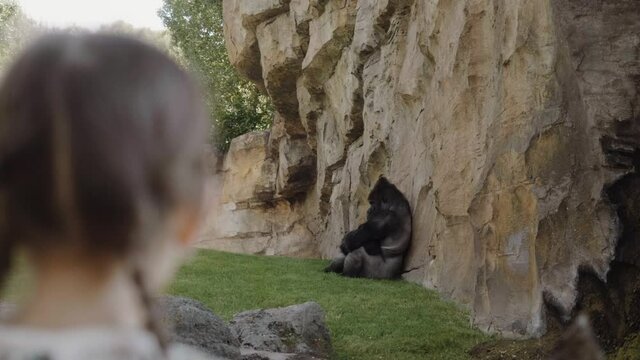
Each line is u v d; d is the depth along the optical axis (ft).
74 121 2.53
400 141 52.85
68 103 2.54
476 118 37.27
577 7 27.35
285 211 96.58
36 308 2.61
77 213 2.52
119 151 2.56
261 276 45.21
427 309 35.45
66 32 2.70
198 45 114.32
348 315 34.24
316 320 29.37
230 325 28.66
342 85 67.82
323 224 81.05
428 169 45.47
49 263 2.60
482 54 36.86
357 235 48.83
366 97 60.29
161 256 2.71
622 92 26.53
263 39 80.38
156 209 2.63
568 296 26.89
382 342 29.99
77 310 2.60
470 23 37.27
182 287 39.83
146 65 2.70
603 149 26.37
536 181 28.91
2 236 2.56
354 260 48.14
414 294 39.47
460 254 38.34
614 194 26.13
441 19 42.19
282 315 28.89
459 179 38.86
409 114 50.85
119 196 2.54
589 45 27.02
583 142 27.22
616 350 24.98
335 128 73.51
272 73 80.23
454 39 39.63
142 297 2.68
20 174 2.52
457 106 39.06
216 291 39.40
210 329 23.17
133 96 2.61
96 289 2.62
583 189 27.20
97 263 2.60
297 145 89.35
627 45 26.81
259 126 115.55
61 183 2.50
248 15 80.69
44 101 2.54
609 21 27.07
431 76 45.85
